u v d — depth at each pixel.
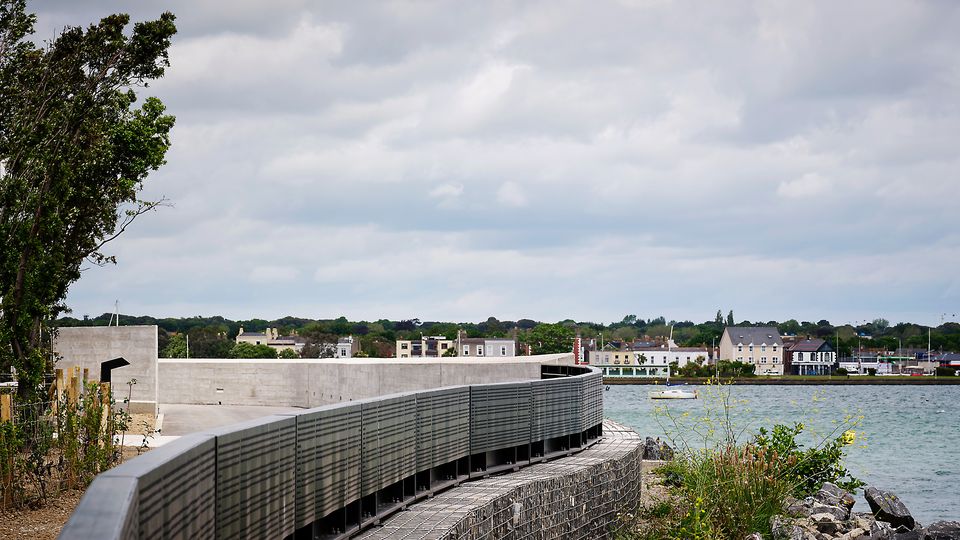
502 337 184.88
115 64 22.59
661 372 197.00
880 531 18.73
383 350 180.12
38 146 19.84
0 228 18.17
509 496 13.29
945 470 37.84
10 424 12.61
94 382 15.04
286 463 8.70
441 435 13.47
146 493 5.41
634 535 16.94
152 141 23.20
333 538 10.03
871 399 120.44
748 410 18.92
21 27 21.42
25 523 11.56
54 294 21.06
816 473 21.25
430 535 10.58
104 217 22.55
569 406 18.30
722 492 15.90
